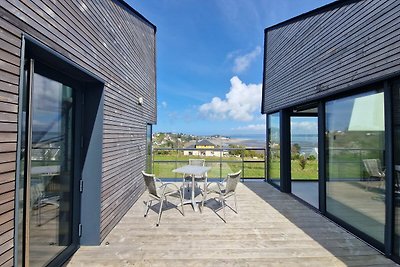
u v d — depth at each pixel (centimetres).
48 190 237
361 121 338
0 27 146
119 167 388
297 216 416
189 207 465
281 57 630
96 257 271
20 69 164
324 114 435
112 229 352
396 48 260
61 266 252
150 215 416
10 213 157
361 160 336
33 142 210
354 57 335
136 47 509
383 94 296
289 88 569
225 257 274
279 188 625
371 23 302
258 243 310
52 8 200
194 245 303
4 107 151
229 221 388
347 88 349
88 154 307
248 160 756
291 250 292
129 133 450
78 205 298
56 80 247
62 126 261
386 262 266
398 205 272
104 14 322
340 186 383
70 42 230
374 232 307
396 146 276
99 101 312
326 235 338
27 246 183
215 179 722
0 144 148
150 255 277
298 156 656
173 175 715
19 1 162
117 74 378
